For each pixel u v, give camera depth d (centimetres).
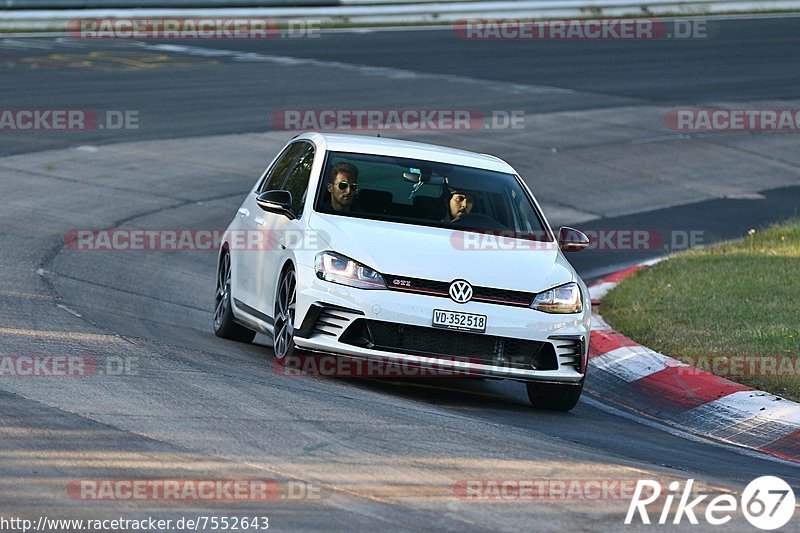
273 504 1834
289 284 2967
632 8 12838
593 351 3688
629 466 2305
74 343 2970
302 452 2130
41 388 2448
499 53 10875
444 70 9981
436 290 2800
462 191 3195
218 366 2900
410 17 12412
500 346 2822
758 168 7650
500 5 12469
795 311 3894
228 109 8088
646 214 6456
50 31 11125
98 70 9138
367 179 3158
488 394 3134
